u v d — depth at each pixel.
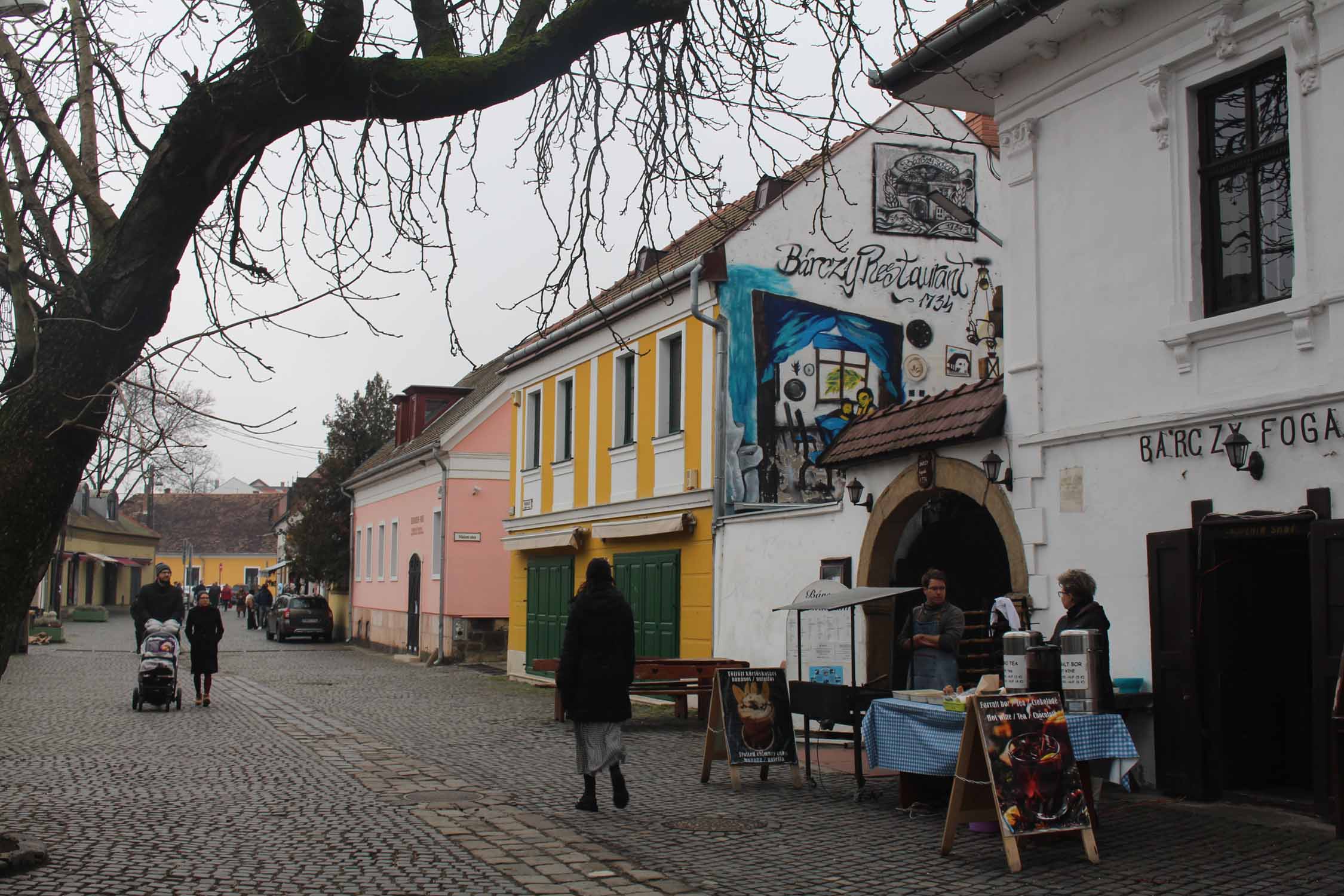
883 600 13.98
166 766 12.27
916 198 20.62
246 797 10.34
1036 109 12.11
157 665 18.14
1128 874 7.38
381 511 42.16
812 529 15.66
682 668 17.05
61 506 6.50
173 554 99.25
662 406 20.97
